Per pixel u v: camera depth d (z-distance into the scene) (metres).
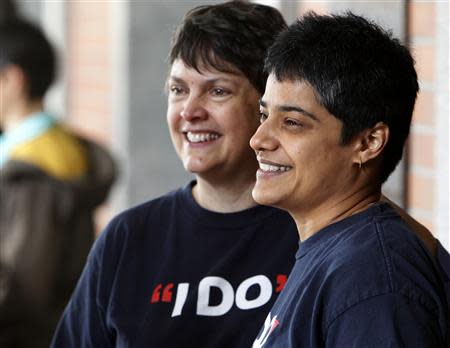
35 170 5.48
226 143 3.67
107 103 9.77
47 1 11.03
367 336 2.71
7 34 5.81
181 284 3.67
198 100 3.68
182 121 3.74
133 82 9.24
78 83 10.58
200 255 3.70
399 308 2.71
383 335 2.69
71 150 5.69
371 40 2.97
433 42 4.70
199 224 3.73
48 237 5.42
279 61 2.99
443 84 4.58
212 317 3.60
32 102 5.82
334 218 3.03
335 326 2.77
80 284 3.89
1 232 5.43
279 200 3.04
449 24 4.53
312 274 2.92
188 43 3.64
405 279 2.75
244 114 3.66
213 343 3.58
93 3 10.05
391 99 2.95
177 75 3.70
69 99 10.80
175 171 9.38
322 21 3.02
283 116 2.99
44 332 5.45
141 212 3.85
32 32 5.86
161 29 9.17
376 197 3.08
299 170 2.99
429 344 2.71
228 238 3.69
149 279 3.72
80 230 5.60
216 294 3.63
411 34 4.86
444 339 2.81
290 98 2.96
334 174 2.99
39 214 5.42
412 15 4.85
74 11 10.64
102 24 9.80
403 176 4.96
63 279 5.55
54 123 5.80
